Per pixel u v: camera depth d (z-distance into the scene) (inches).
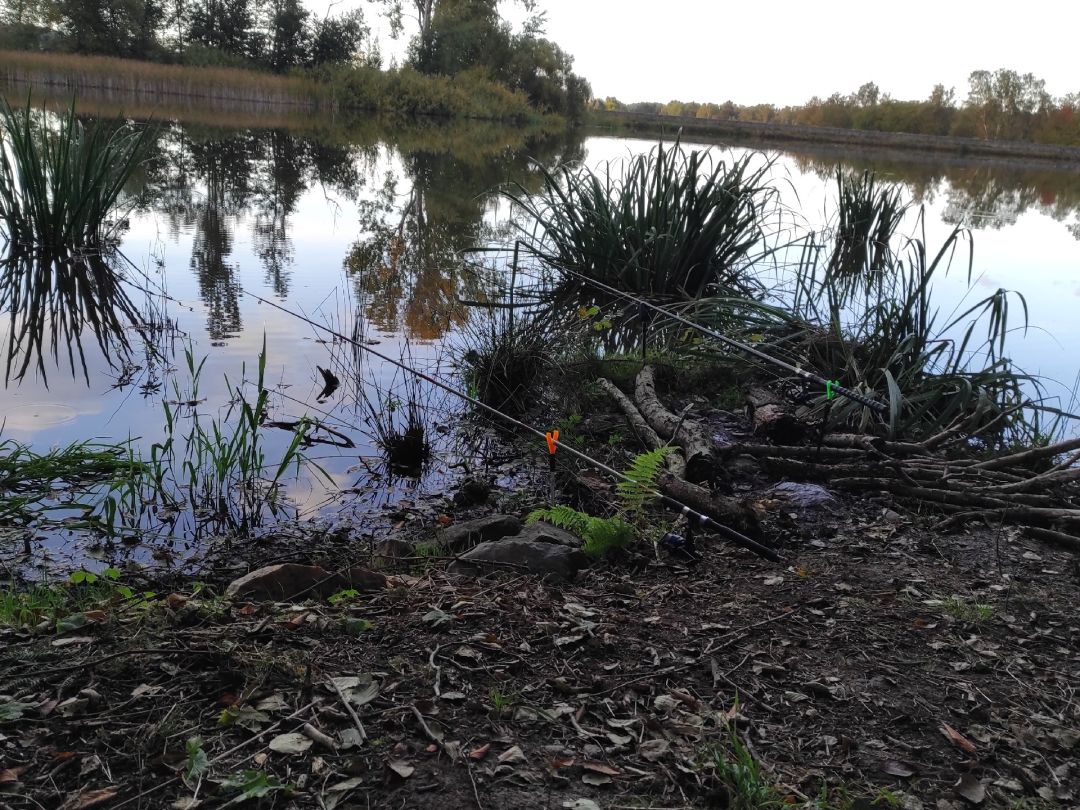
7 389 228.7
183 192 569.9
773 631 124.7
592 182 370.6
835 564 151.0
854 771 94.7
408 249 430.6
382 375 253.3
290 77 1660.9
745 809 86.0
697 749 95.4
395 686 101.7
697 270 360.2
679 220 350.6
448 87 1732.3
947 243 253.8
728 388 259.3
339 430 215.8
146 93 1434.5
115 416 212.8
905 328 257.4
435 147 1018.7
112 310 306.5
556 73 1998.0
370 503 179.6
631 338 304.7
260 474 189.0
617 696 105.3
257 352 267.6
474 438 218.2
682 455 197.8
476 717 98.0
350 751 89.7
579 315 300.7
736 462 200.2
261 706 95.1
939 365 261.3
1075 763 98.6
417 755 90.1
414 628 117.1
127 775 83.4
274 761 87.2
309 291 343.9
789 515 170.9
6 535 155.3
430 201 591.2
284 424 215.5
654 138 1396.4
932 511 177.6
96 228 400.8
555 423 228.8
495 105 1771.7
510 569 141.3
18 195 386.3
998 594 141.3
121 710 93.0
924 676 115.1
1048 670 118.2
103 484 177.5
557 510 157.2
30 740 87.0
